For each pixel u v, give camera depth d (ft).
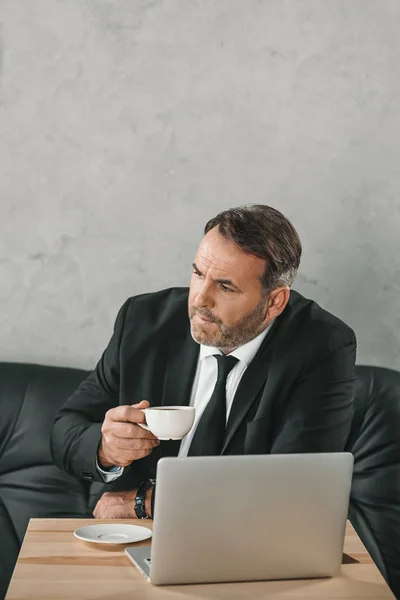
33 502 7.17
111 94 7.99
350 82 8.06
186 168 8.04
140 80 7.99
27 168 8.01
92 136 8.01
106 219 8.04
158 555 4.02
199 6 7.97
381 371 7.44
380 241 8.10
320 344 6.46
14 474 7.27
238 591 4.06
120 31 7.97
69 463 5.91
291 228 6.12
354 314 8.11
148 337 6.58
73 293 8.07
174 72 7.99
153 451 6.28
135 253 8.07
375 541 6.91
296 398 6.28
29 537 4.74
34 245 8.04
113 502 5.45
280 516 4.15
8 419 7.34
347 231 8.09
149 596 3.93
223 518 4.08
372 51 8.06
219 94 8.01
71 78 7.98
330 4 8.03
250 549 4.15
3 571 6.82
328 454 4.21
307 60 8.04
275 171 8.06
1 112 7.98
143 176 8.04
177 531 4.02
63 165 8.02
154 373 6.46
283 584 4.18
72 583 4.04
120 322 6.80
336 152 8.07
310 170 8.07
